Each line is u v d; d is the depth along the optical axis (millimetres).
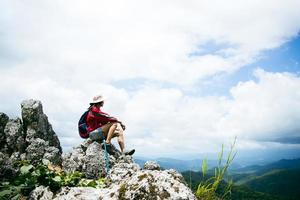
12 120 11891
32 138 11828
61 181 7297
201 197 5328
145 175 4484
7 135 11508
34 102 12391
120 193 4430
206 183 5543
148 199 4180
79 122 11625
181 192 4273
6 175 7551
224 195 5375
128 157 10492
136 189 4297
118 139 10922
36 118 12102
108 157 10531
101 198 4691
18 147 11438
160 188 4277
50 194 6680
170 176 4523
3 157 7633
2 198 6367
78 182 7652
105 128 10984
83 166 10266
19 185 7039
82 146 11492
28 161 10422
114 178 7336
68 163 10969
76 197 4988
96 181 7906
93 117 11133
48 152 11367
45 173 7305
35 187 7047
